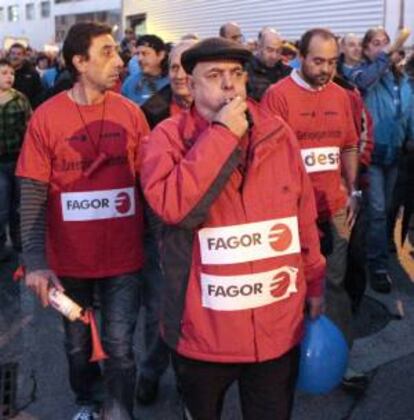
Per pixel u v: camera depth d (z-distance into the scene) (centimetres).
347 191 369
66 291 292
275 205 207
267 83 527
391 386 362
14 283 535
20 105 580
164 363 333
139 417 333
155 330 325
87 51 270
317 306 234
